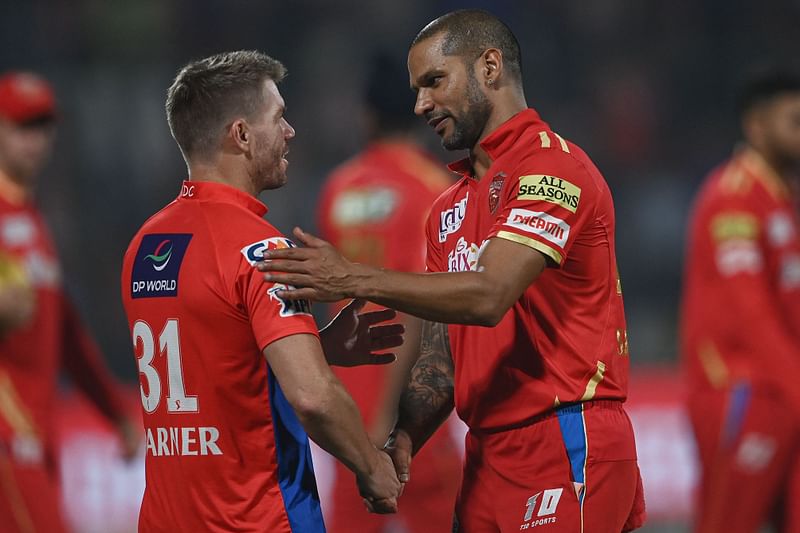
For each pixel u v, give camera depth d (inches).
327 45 1979.6
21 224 736.3
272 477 452.4
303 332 431.5
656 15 2071.9
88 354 780.6
